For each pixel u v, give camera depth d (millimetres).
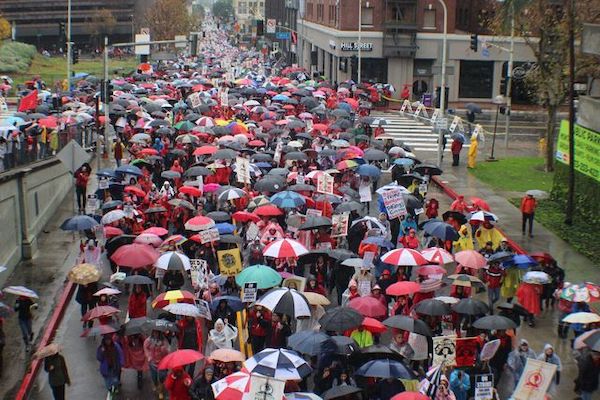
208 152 38469
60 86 81938
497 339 18422
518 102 85375
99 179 35781
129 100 58969
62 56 154000
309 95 66000
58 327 24766
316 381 18031
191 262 22734
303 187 32719
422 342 19656
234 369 17672
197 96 56094
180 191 31891
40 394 20375
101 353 19375
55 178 39094
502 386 20281
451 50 89312
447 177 46875
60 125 45844
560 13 48000
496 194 42750
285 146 41875
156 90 70750
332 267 25531
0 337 21172
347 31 90625
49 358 18578
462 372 17766
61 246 33375
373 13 90438
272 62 136125
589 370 19031
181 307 19391
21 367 21781
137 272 24875
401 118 73188
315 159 41531
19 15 179500
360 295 22719
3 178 28750
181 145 42781
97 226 27672
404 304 22141
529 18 49031
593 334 18938
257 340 20500
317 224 26297
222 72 100812
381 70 92062
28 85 80438
